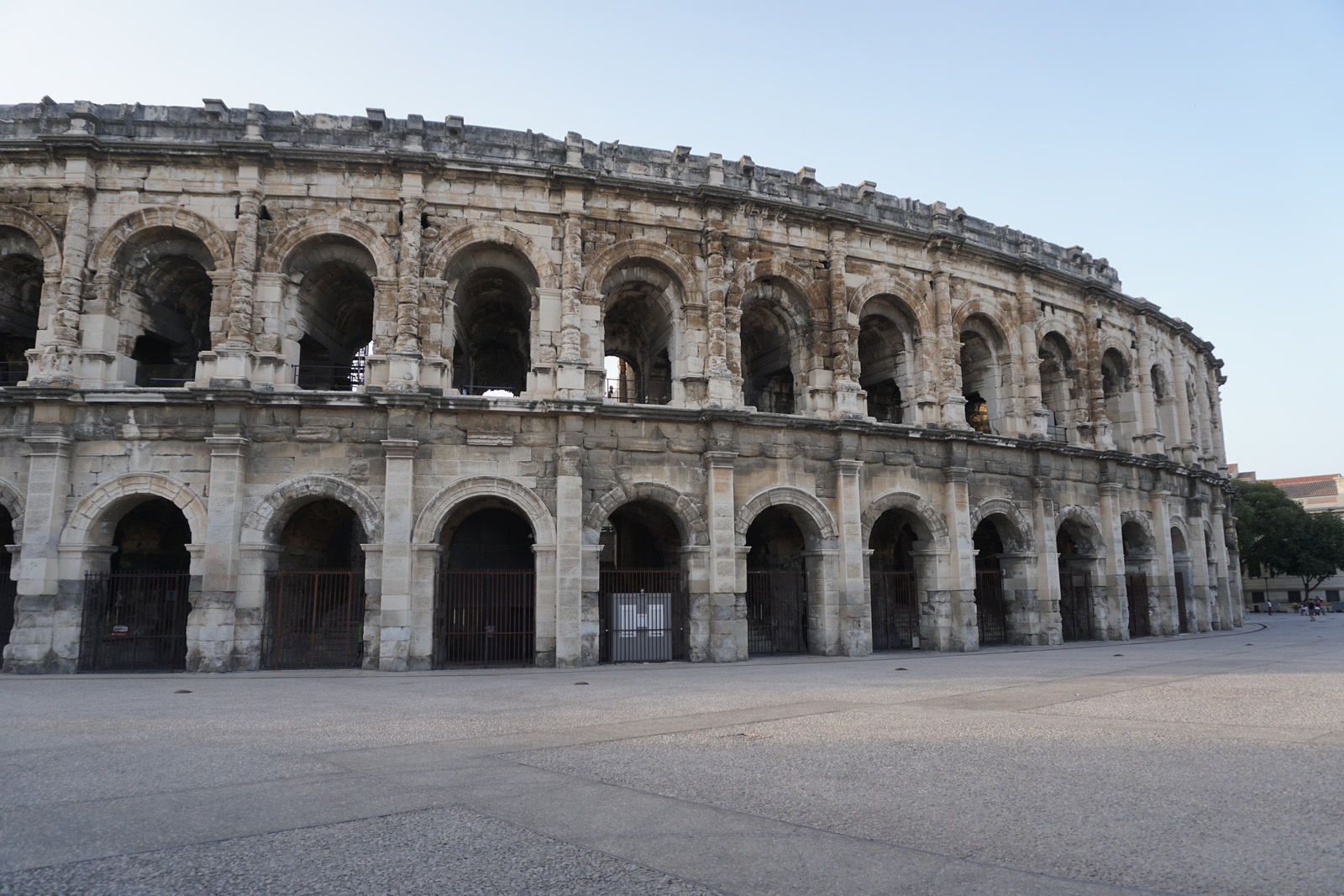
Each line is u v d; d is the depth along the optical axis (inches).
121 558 1496.1
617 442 1353.3
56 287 1269.7
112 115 1338.6
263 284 1309.1
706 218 1470.2
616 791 463.8
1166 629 1932.8
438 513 1270.9
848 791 457.4
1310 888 301.9
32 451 1206.3
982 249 1716.3
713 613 1348.4
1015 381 1761.8
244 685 1041.5
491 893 309.6
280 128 1348.4
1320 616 3814.0
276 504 1246.3
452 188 1370.6
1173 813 404.5
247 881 327.3
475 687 1010.7
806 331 1558.8
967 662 1295.5
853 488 1476.4
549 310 1373.0
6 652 1176.2
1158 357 2217.0
